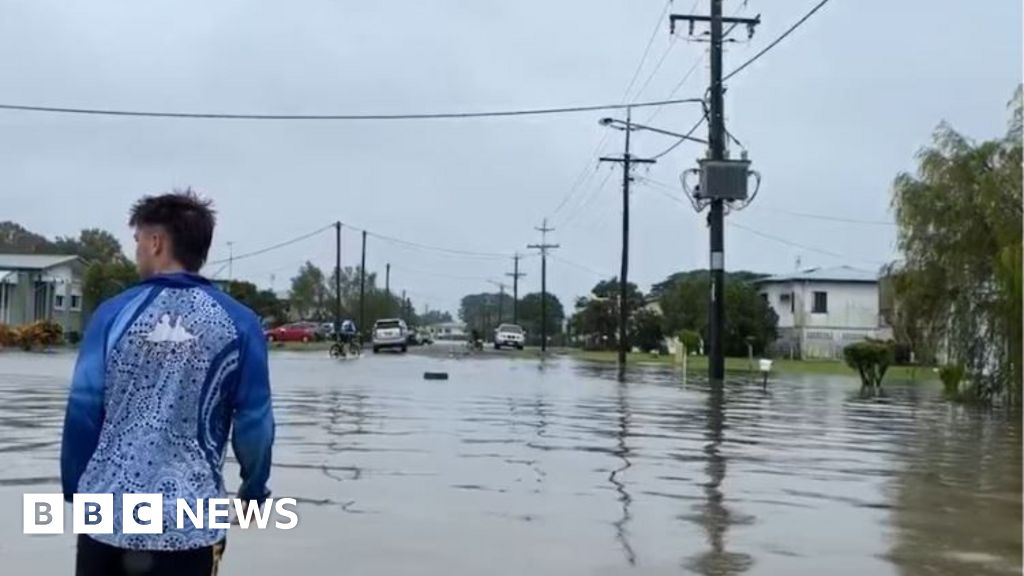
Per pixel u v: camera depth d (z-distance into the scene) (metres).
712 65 34.25
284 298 117.25
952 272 25.52
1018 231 24.02
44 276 70.25
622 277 53.50
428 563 6.71
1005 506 9.35
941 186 25.88
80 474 3.43
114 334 3.45
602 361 53.88
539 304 139.38
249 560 6.66
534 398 22.38
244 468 3.55
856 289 79.25
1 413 16.44
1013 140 25.25
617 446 13.40
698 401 22.84
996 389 24.52
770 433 15.87
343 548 7.05
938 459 12.88
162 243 3.61
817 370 47.34
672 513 8.63
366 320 116.94
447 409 18.67
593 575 6.50
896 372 46.50
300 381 27.75
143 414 3.38
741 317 70.06
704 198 33.19
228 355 3.46
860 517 8.70
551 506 8.81
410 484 9.80
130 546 3.33
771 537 7.79
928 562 7.09
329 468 10.78
